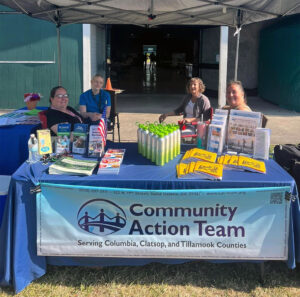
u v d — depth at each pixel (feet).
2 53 32.42
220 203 9.06
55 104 13.08
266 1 12.89
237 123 10.97
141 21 17.99
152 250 9.30
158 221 9.18
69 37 32.22
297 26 36.70
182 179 9.06
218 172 9.11
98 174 9.34
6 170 14.29
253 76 51.37
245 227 9.17
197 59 58.39
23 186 9.00
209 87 53.42
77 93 33.09
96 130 10.94
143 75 83.92
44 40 32.22
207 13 16.21
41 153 10.53
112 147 12.10
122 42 86.63
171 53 90.68
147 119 31.68
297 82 37.14
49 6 15.19
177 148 11.07
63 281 9.69
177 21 17.79
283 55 40.37
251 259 9.31
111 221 9.21
